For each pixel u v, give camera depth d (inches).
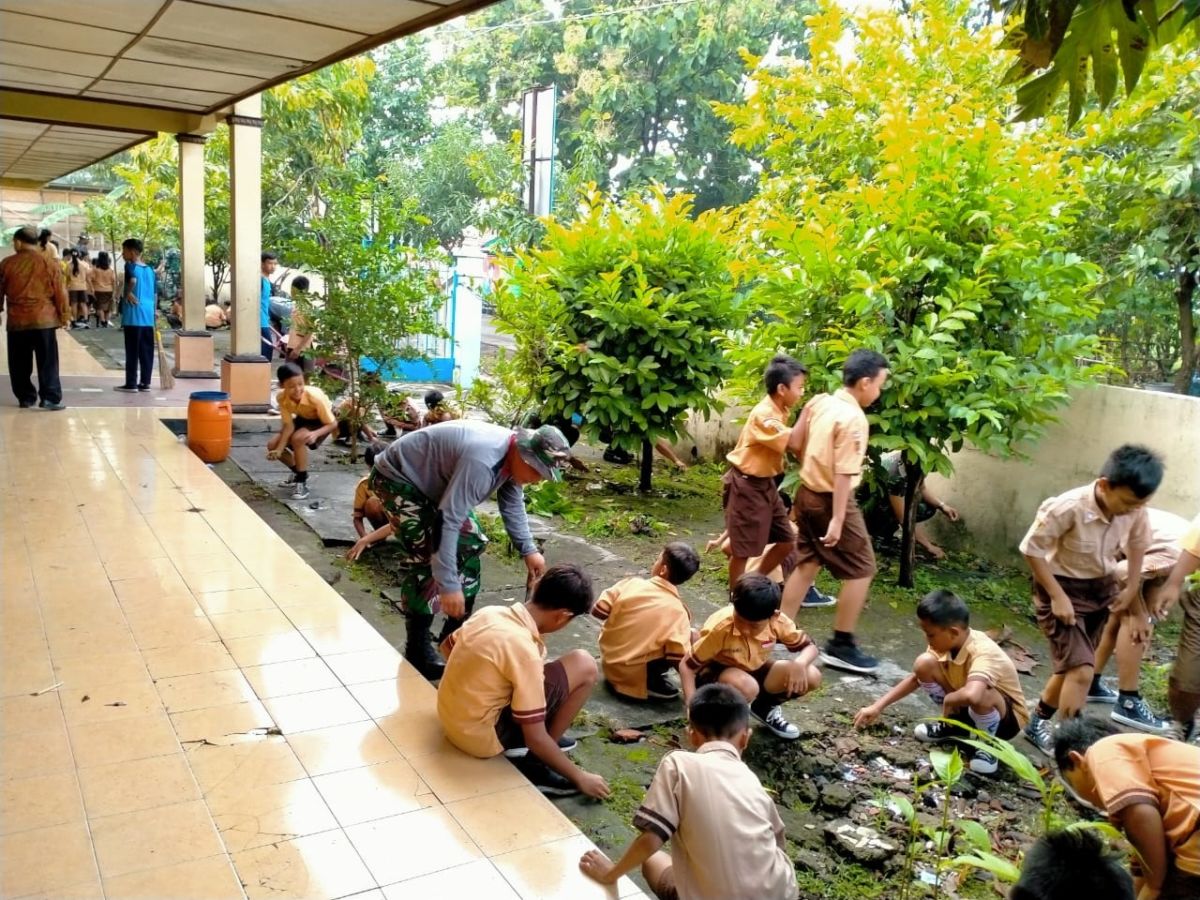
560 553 265.4
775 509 214.7
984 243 253.3
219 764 127.2
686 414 350.3
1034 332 254.8
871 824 144.9
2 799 115.9
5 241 996.6
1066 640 166.1
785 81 371.6
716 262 344.2
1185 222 279.3
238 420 375.6
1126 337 351.3
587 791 139.3
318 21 209.6
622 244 341.7
